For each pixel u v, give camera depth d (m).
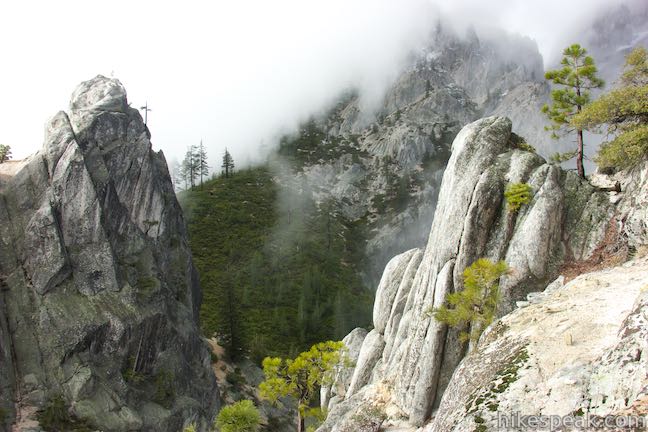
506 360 22.75
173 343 76.50
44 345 65.06
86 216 74.62
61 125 80.56
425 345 32.41
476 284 29.53
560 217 32.19
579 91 37.97
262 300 125.50
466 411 20.61
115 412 63.44
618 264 29.09
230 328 99.06
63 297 69.62
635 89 31.72
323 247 163.00
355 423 35.12
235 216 166.00
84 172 76.00
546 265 31.08
